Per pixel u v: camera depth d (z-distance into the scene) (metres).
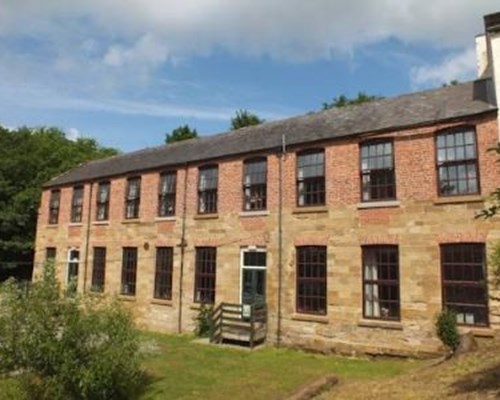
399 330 16.94
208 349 19.27
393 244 17.53
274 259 20.55
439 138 17.31
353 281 18.23
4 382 11.91
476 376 10.73
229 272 22.08
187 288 23.73
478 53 21.95
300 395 12.14
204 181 24.14
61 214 32.47
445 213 16.64
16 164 41.78
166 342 20.89
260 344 20.02
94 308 12.89
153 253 25.72
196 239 23.70
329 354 18.30
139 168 27.28
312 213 19.70
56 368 11.57
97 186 30.16
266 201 21.28
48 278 12.84
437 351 16.03
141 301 25.75
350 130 19.48
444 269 16.48
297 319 19.41
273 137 22.52
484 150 16.16
